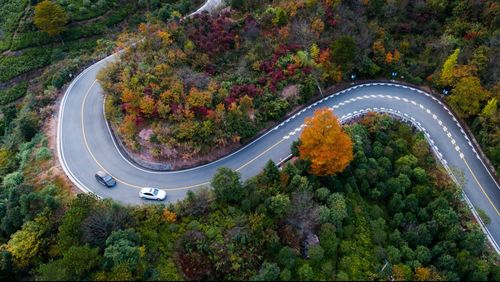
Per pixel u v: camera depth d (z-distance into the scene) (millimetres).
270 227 50250
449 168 67000
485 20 86062
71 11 105125
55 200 53250
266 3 87625
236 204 52781
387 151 63812
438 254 52469
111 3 107750
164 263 47031
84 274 43875
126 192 58562
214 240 48875
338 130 53469
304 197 51406
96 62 85250
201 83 67625
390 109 74250
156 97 64688
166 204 56000
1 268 47344
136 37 82438
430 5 89625
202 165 62281
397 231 53750
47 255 49094
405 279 48875
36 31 102625
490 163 68375
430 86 78875
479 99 70938
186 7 97375
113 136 67688
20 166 63844
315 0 83125
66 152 65062
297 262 47812
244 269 47156
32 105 75875
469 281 51281
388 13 87812
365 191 59094
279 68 73562
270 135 67312
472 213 62156
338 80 75500
